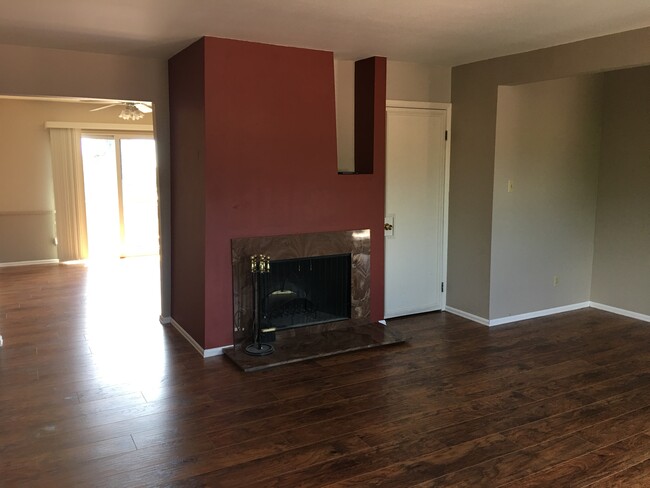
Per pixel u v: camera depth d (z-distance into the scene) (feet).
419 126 17.01
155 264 27.40
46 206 27.14
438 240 17.94
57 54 13.99
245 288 14.15
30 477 8.52
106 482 8.40
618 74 17.42
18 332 15.89
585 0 9.95
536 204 17.08
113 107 28.04
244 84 13.38
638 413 10.83
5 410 10.85
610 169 17.97
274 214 14.26
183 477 8.55
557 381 12.45
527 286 17.39
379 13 10.80
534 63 14.51
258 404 11.18
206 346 13.87
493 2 10.07
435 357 13.98
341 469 8.79
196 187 13.85
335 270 15.49
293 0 9.90
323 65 14.47
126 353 14.16
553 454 9.27
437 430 10.11
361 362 13.60
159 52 14.47
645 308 17.34
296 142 14.34
